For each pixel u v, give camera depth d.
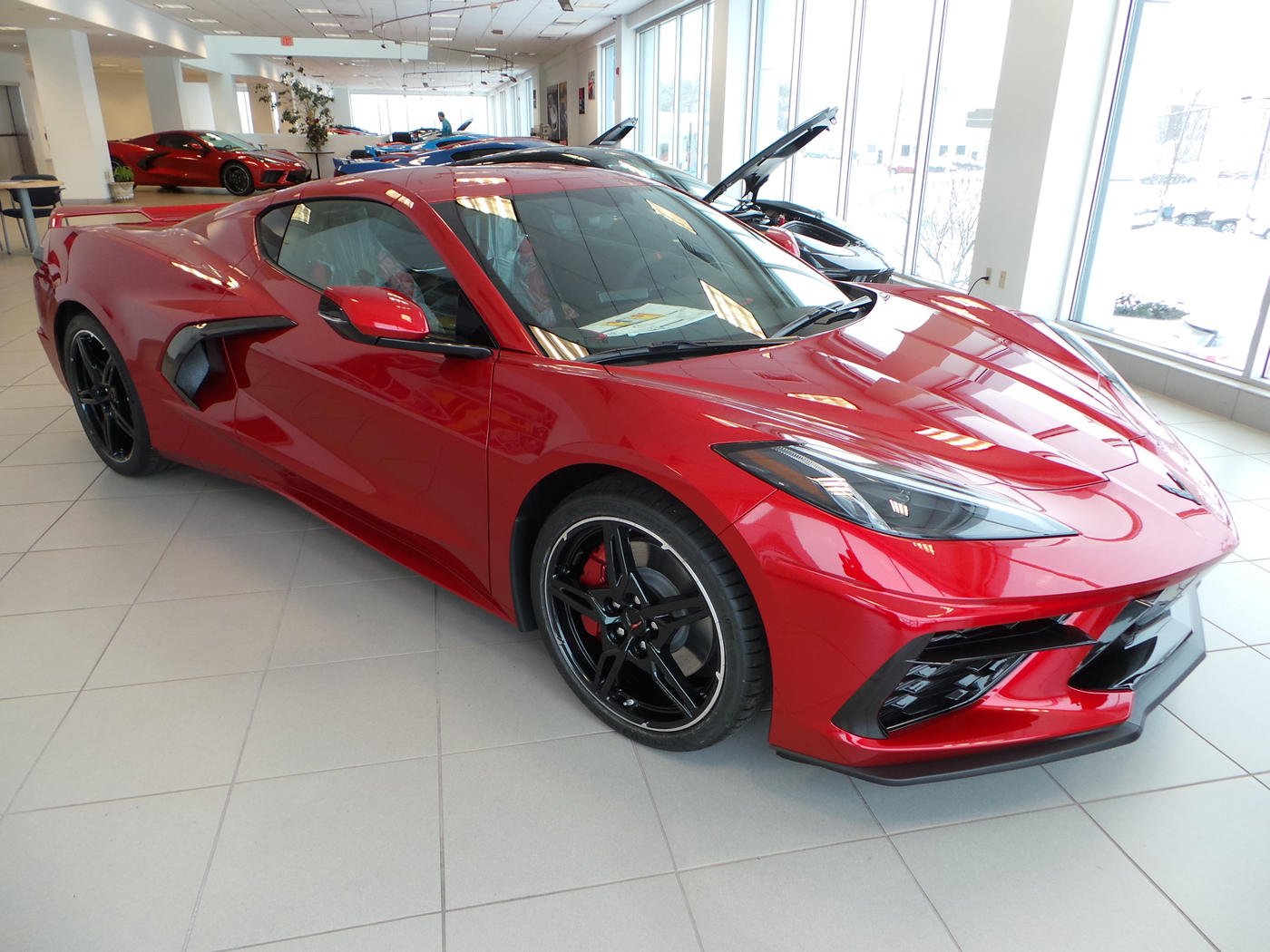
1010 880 1.30
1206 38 4.11
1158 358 4.26
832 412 1.43
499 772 1.52
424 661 1.84
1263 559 2.38
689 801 1.46
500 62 24.61
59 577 2.17
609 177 2.16
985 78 5.91
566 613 1.64
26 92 18.75
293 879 1.29
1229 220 4.00
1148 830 1.41
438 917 1.23
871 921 1.23
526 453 1.52
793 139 4.24
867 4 7.48
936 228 6.69
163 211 2.91
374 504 1.91
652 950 1.18
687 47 12.78
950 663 1.24
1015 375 1.68
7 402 3.60
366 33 18.23
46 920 1.21
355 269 1.90
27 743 1.57
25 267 7.42
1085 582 1.17
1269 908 1.26
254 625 1.97
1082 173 4.96
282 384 2.04
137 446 2.60
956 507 1.23
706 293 1.84
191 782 1.48
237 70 23.52
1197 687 1.80
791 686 1.28
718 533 1.27
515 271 1.71
